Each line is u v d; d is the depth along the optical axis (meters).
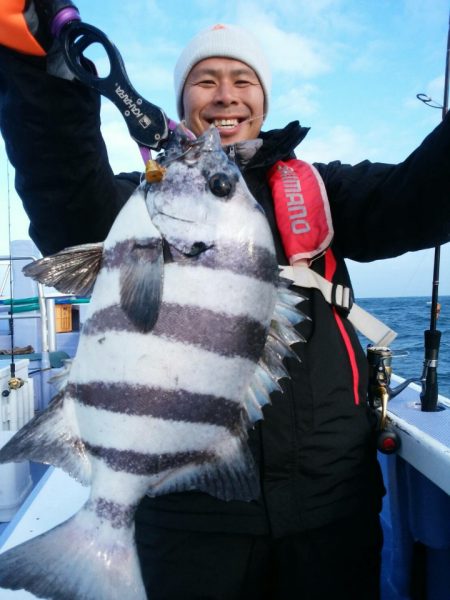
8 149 1.39
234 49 1.90
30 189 1.42
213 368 1.29
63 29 1.20
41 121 1.31
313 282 1.71
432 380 2.23
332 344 1.67
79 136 1.35
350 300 1.78
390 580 2.38
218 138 1.39
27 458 1.27
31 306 5.65
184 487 1.31
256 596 1.58
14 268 6.22
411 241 1.74
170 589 1.54
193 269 1.28
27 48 1.21
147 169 1.26
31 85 1.27
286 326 1.37
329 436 1.60
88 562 1.21
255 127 2.00
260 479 1.55
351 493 1.63
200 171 1.33
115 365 1.27
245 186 1.38
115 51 1.21
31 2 1.20
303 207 1.75
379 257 1.90
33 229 1.56
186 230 1.29
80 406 1.32
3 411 3.86
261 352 1.36
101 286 1.32
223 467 1.33
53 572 1.18
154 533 1.57
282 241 1.75
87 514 1.25
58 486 2.58
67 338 6.60
